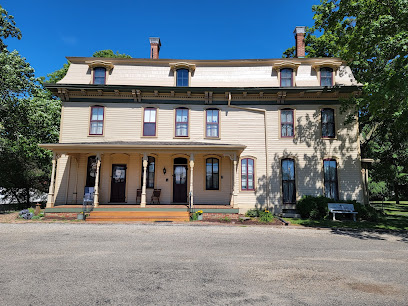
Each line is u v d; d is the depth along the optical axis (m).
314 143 15.24
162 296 4.45
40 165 20.36
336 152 15.15
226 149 13.77
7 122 16.70
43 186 22.12
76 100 15.31
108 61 16.09
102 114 15.36
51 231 9.73
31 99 17.77
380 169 22.28
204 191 15.22
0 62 15.62
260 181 15.10
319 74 15.85
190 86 15.71
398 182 27.67
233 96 15.65
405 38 10.34
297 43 17.23
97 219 12.34
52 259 6.39
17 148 16.64
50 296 4.39
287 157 15.19
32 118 16.56
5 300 4.21
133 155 15.31
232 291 4.71
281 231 10.45
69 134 15.05
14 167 18.97
